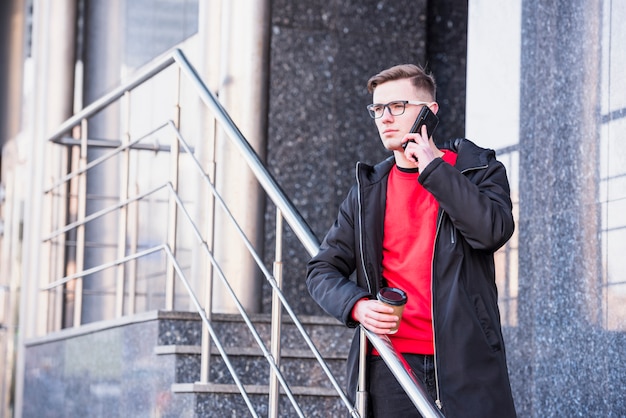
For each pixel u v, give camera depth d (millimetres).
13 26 11656
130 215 7910
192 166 7023
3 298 9320
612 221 3758
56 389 5938
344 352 4910
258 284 5547
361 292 2930
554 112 4086
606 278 3764
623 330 3668
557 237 4027
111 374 5125
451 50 6629
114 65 8266
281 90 6281
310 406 4477
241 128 5609
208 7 6023
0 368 9109
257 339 3936
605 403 3729
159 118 7605
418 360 2951
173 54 5055
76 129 7828
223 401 4285
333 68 6367
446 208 2816
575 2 4008
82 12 8305
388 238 2990
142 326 4805
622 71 3758
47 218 7227
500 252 4359
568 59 4031
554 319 4020
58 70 7926
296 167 6238
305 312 6145
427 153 2873
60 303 7648
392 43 6480
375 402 3016
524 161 4234
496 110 4418
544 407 4051
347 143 6332
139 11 8070
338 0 6426
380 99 3004
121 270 5531
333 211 6258
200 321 4746
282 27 6324
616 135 3764
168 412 4449
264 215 5602
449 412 2811
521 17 4301
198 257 5664
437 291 2875
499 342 2885
